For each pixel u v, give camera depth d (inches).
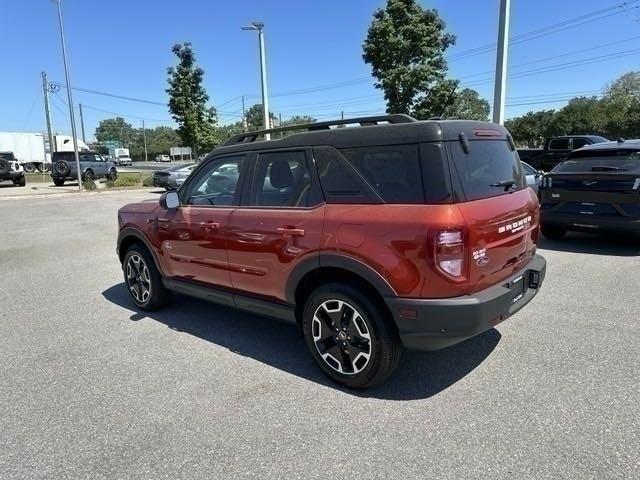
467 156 123.3
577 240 335.6
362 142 126.8
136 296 213.0
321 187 134.3
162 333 182.9
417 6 780.0
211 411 125.0
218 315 202.7
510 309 129.5
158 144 4685.0
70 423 121.2
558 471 97.2
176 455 107.0
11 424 121.4
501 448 105.3
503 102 483.2
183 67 971.9
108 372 149.8
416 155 117.7
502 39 471.8
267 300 152.9
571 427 112.3
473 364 147.0
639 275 239.6
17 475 101.7
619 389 129.1
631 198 279.3
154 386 139.7
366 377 129.3
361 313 126.5
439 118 127.4
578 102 2605.8
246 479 98.3
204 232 166.7
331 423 117.6
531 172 418.3
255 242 148.8
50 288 252.5
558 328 173.0
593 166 299.0
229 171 164.7
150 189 997.2
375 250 119.7
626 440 106.6
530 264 149.7
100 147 3282.5
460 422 116.0
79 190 965.8
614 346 156.6
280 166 146.3
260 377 143.9
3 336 183.2
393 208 119.2
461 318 113.8
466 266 114.3
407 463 101.5
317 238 131.3
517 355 151.9
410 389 133.3
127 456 107.1
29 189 1030.4
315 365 151.3
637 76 2832.2
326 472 99.6
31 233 436.8
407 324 117.6
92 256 334.3
